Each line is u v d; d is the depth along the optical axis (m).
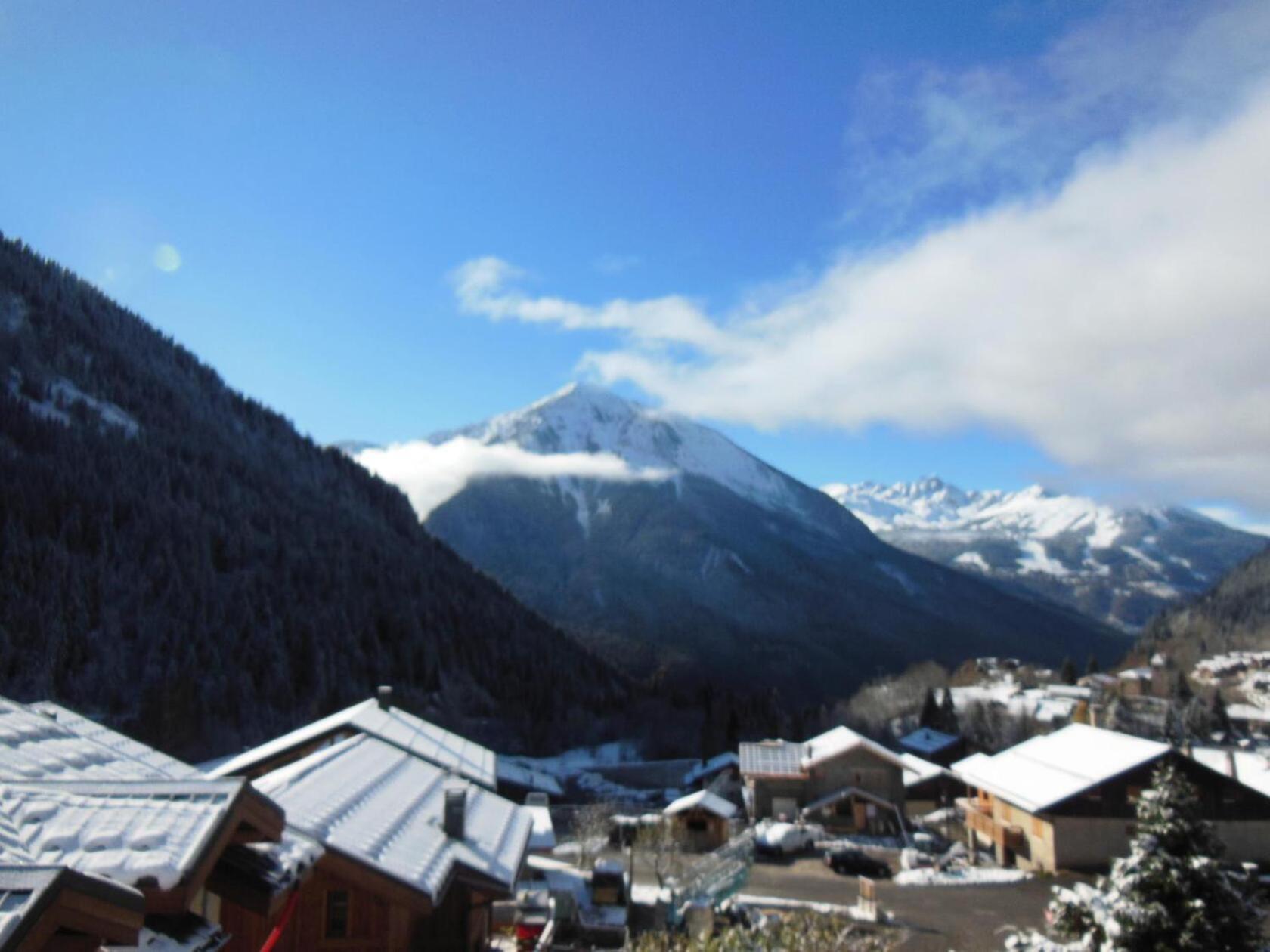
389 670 93.94
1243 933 17.50
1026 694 134.50
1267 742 99.75
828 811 59.09
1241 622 192.25
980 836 51.09
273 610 91.88
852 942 18.31
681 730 105.75
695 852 51.72
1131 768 42.88
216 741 68.12
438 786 23.72
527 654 120.00
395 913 15.94
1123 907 17.66
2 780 9.73
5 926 5.63
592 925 29.67
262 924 13.52
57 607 73.88
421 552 146.62
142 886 7.89
